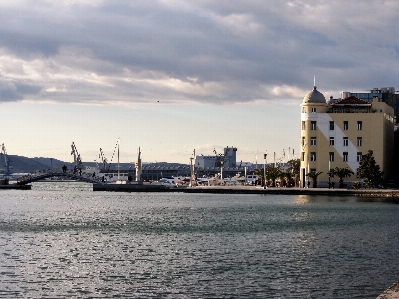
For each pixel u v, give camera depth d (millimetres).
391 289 44312
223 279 56875
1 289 53344
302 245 77250
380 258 67562
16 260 66438
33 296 51250
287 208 139375
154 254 70625
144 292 52438
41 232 92625
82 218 117625
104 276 58438
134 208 146000
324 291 52500
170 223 106625
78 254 70750
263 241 81125
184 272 60062
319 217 116062
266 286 54156
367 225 101188
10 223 107250
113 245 78000
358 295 51375
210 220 111812
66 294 51875
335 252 71562
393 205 146750
